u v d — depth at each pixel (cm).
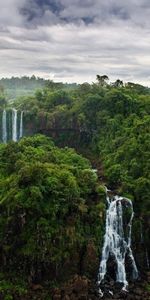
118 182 7362
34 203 5853
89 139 9831
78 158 7688
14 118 10806
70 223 6066
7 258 5878
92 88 11369
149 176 7081
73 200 6162
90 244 6169
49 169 6350
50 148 8031
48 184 6097
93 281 6134
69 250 5975
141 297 5825
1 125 10956
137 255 6738
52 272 5894
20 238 5894
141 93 10862
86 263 6094
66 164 7144
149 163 7294
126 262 6650
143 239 6769
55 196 6047
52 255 5862
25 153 7262
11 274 5806
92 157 9238
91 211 6391
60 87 13538
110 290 6019
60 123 10106
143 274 6594
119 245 6662
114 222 6712
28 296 5562
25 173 6053
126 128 8706
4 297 5459
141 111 9156
